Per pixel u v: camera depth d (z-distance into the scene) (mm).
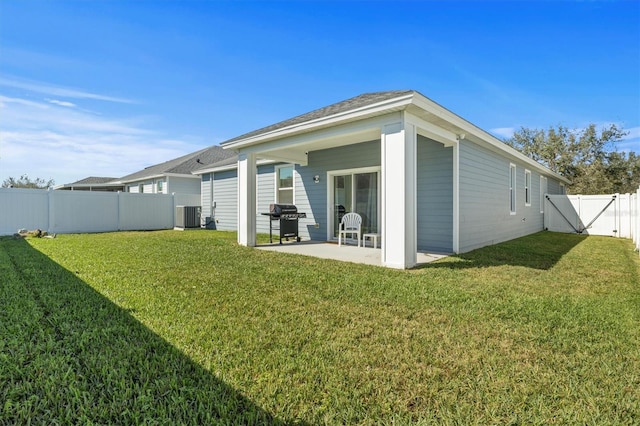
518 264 6012
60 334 2674
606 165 23234
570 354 2406
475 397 1873
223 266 5602
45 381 1977
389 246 5688
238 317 3109
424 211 7898
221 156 22172
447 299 3736
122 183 22078
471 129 7105
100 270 5148
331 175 9859
